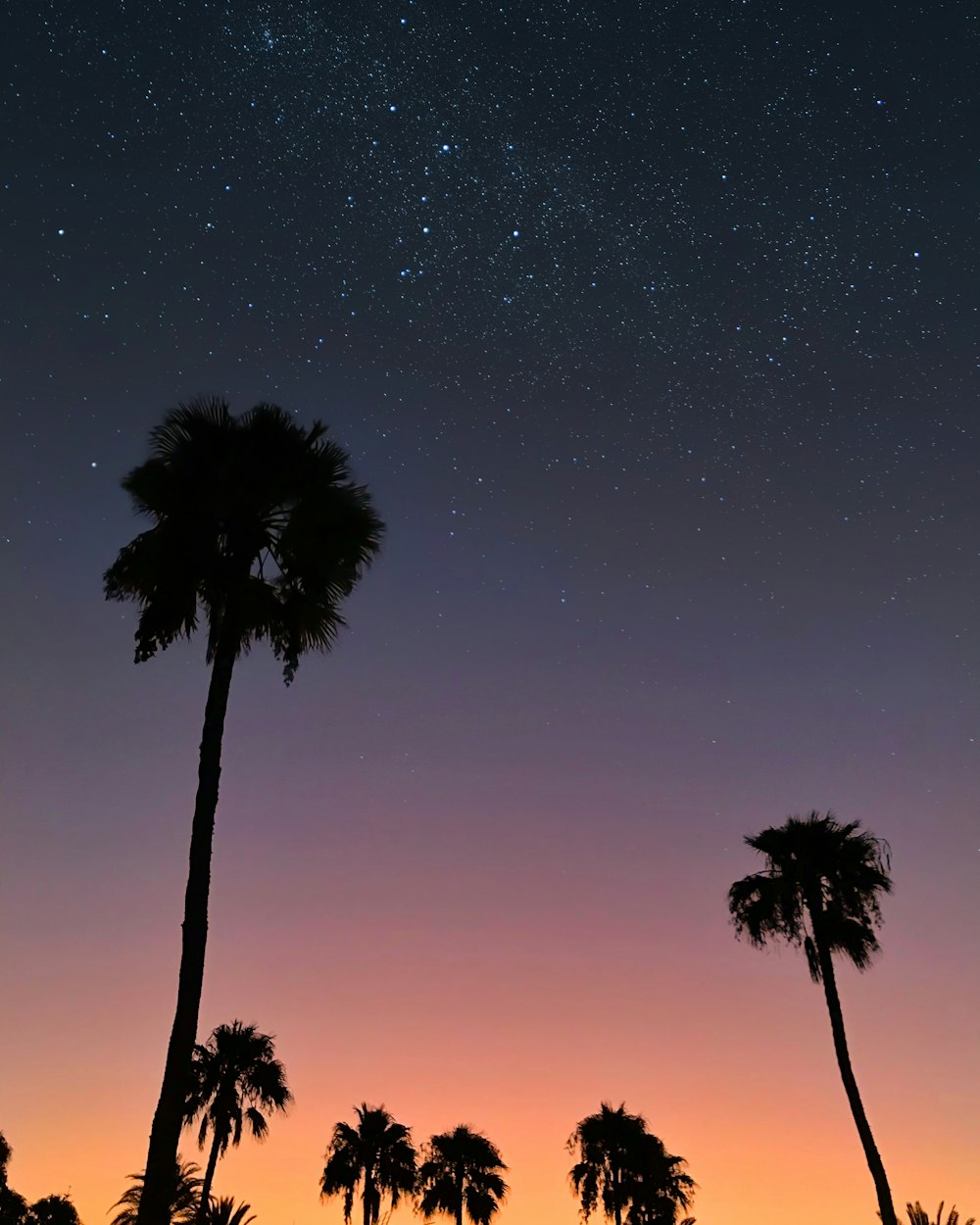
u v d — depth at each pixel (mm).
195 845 17891
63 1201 53062
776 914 32500
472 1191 50688
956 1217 22812
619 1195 48406
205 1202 22406
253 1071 39719
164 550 20062
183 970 17047
